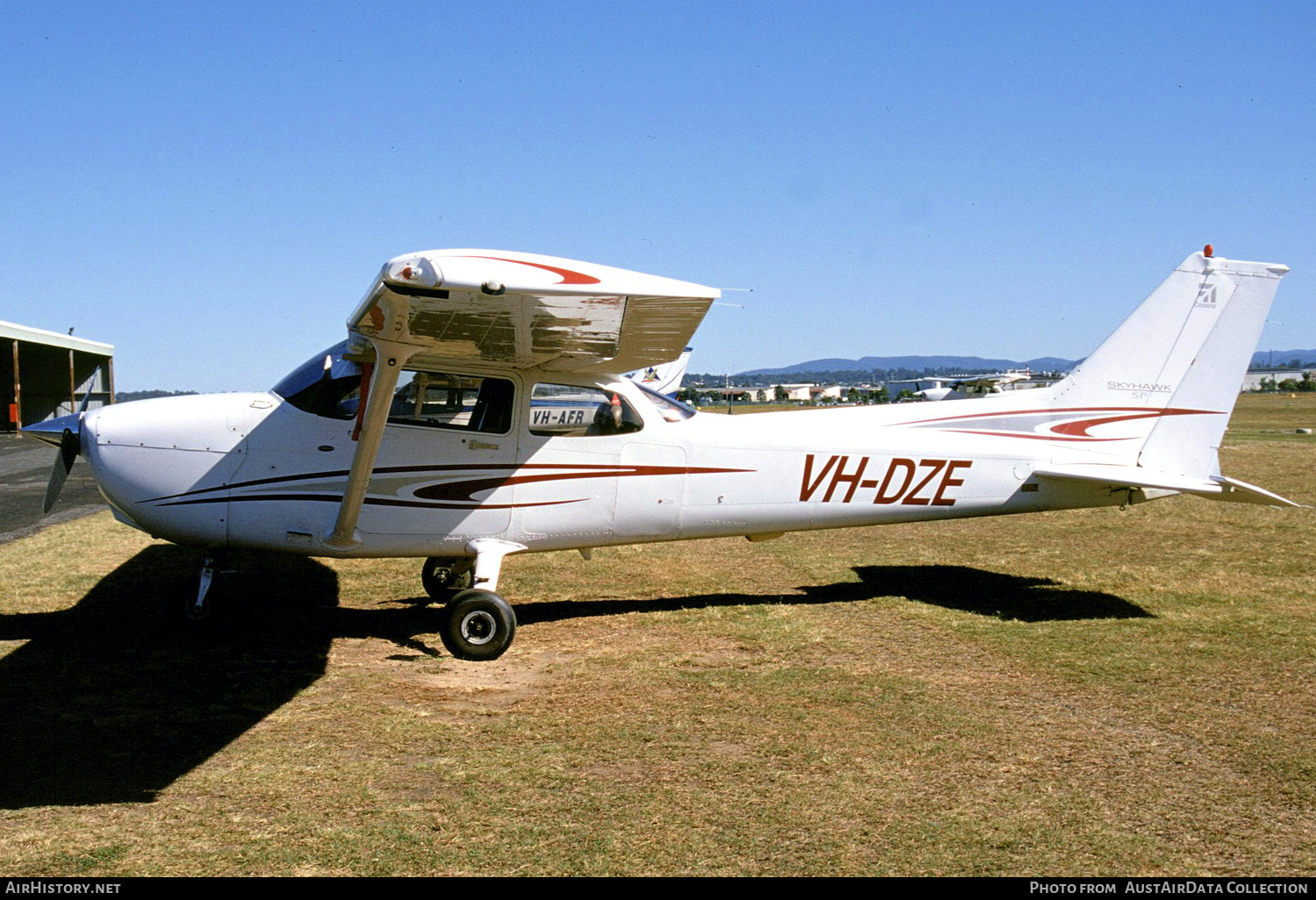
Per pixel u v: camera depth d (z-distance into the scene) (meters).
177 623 5.75
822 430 6.31
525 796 3.48
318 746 3.96
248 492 5.53
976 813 3.38
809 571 7.84
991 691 4.70
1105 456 6.58
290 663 5.17
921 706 4.49
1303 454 18.23
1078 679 4.89
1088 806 3.43
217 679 4.86
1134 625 5.95
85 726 4.15
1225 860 3.05
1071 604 6.55
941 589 7.12
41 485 13.90
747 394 94.62
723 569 7.91
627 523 6.02
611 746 3.98
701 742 4.04
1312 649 5.36
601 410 5.92
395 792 3.51
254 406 5.61
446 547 5.79
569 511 5.89
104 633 5.72
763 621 6.12
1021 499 6.51
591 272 4.03
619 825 3.26
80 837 3.12
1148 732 4.15
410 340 4.67
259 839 3.12
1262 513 10.84
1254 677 4.89
